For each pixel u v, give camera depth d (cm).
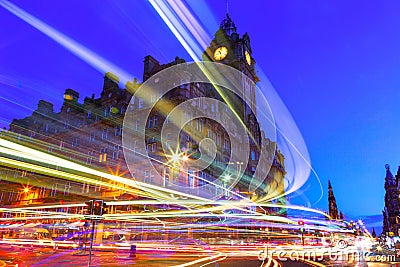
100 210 1500
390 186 11575
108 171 5784
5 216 5459
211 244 4372
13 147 3275
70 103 6838
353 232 6581
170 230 4328
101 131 6475
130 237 4194
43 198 5541
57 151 6419
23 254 2352
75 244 3716
